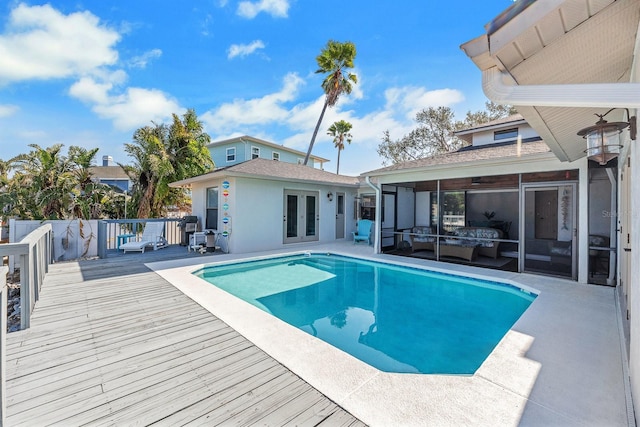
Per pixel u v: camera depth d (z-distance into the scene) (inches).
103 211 570.6
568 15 68.1
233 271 317.1
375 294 250.4
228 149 811.4
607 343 131.4
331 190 497.7
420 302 230.1
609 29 75.9
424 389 97.5
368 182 384.2
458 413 86.0
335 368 108.8
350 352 152.9
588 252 233.3
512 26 70.6
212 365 109.6
